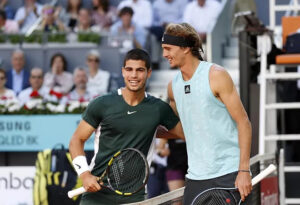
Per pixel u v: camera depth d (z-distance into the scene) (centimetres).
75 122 2794
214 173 1373
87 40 3528
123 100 1467
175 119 1503
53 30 3769
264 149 2197
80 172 1464
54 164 2359
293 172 2364
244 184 1334
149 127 1477
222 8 3916
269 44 2367
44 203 2370
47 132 2814
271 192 1975
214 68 1366
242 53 2233
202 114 1368
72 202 2353
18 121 2833
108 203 1498
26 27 4166
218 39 3838
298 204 2370
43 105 2834
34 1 4209
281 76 2250
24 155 2870
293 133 2752
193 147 1397
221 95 1350
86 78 3334
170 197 1478
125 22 3762
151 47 3850
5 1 4272
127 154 1477
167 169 2564
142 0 4025
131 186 1492
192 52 1381
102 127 1486
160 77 3759
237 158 1373
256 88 2322
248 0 2631
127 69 1438
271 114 2369
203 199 1375
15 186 2456
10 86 3475
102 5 3994
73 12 4012
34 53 3516
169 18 4025
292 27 2498
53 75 3403
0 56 3578
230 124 1372
